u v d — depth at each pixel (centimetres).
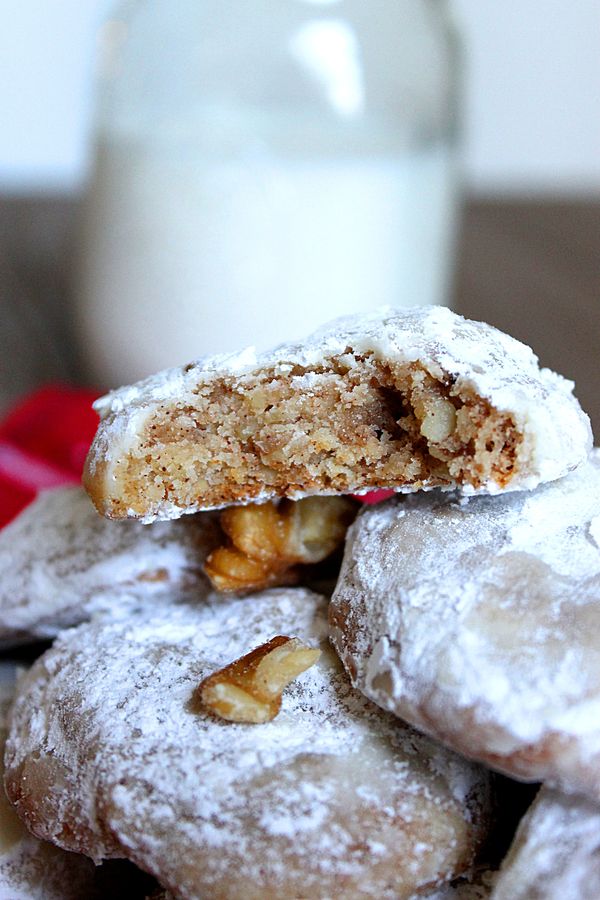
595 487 22
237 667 21
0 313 46
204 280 37
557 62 60
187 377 22
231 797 19
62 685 21
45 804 21
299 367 22
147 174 36
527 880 19
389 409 22
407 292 39
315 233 37
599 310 46
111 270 38
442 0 42
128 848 20
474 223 57
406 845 19
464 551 21
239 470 22
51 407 35
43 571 24
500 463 21
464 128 43
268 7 38
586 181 62
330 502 23
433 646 19
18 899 21
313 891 19
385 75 38
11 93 58
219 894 19
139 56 37
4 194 58
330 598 22
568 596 20
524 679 19
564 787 19
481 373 21
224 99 37
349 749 20
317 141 36
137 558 24
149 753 20
